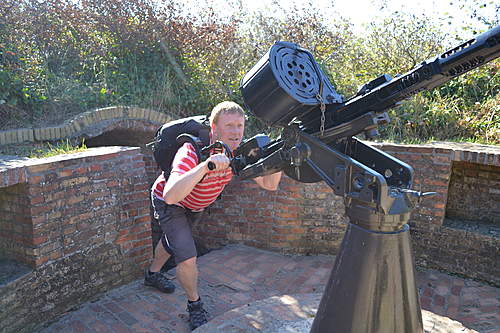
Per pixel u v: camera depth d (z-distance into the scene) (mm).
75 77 6430
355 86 6164
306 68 1900
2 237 3100
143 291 3578
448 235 3908
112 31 6703
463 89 5777
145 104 6215
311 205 4340
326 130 1857
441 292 3570
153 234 5867
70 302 3211
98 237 3400
